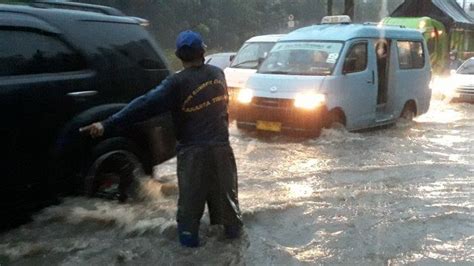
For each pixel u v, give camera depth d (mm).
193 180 4836
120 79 5680
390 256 4996
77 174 5391
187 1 45281
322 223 5773
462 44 32344
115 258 4781
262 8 59281
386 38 11664
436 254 5062
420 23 20547
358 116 10680
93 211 5469
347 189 6953
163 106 4738
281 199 6449
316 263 4832
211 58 15797
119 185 5758
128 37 5914
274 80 10266
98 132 4730
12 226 5270
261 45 13445
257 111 10211
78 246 4980
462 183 7316
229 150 4969
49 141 5137
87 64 5473
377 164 8266
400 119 12141
